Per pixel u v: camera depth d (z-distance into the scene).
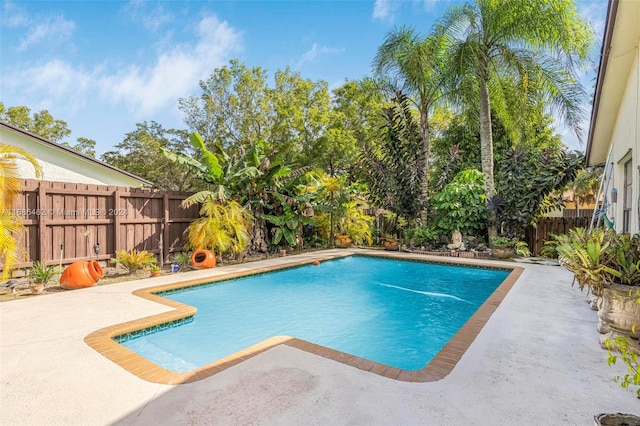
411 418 2.50
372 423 2.44
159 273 7.88
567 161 10.46
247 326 5.37
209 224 8.91
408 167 12.66
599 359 3.50
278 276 8.93
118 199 8.44
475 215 11.89
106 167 12.15
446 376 3.14
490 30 11.38
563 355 3.60
